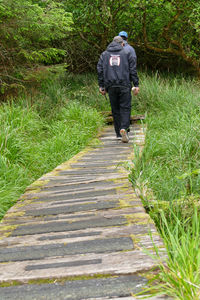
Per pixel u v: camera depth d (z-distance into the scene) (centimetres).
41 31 853
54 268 177
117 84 582
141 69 1404
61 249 201
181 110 767
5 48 838
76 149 596
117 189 328
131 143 605
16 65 862
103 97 1023
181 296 140
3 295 156
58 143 581
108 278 164
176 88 980
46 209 288
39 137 653
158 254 178
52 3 857
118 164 417
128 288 154
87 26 1195
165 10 1098
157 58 1495
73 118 757
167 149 503
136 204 276
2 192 361
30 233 235
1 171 413
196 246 169
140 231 217
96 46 1296
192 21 1077
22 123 630
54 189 358
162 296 145
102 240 209
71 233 227
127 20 1188
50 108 855
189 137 487
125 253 187
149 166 417
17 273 175
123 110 596
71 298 150
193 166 427
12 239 226
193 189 347
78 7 1096
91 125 750
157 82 1038
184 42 1254
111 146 600
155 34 1354
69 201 305
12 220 269
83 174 412
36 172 487
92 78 1288
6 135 488
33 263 186
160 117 792
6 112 640
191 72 1383
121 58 580
